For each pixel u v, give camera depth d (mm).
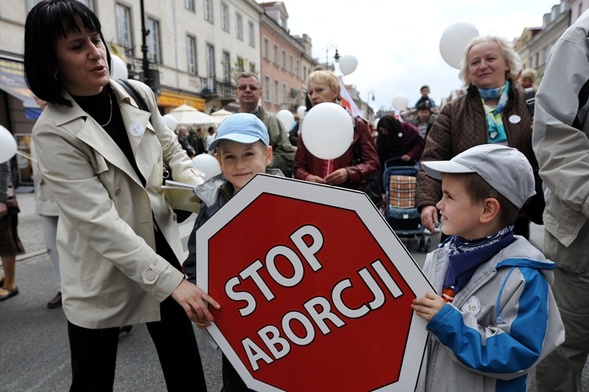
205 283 1188
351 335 1070
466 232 1217
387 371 1059
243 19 27906
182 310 1707
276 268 1100
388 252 991
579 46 1481
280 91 36000
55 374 2469
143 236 1574
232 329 1190
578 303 1605
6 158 3312
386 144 5363
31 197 9695
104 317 1521
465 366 1081
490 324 1135
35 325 3127
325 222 1024
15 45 11844
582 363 1681
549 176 1480
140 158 1574
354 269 1028
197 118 12875
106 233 1357
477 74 2186
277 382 1173
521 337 1046
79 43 1384
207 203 1513
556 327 1092
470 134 2186
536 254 1152
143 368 2492
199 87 22516
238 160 1509
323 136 2611
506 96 2158
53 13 1323
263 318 1146
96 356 1570
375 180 3080
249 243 1108
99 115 1543
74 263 1540
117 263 1361
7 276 3688
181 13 20641
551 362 1692
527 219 2227
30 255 4961
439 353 1207
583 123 1525
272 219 1073
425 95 8469
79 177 1397
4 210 3396
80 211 1376
